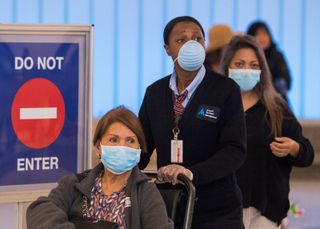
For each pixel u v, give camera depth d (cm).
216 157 686
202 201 704
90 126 791
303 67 2033
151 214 617
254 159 841
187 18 720
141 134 638
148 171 695
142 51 1925
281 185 857
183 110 709
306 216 1564
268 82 867
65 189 646
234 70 860
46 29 766
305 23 2023
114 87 1916
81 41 782
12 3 1816
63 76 779
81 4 1870
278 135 848
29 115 770
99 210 632
